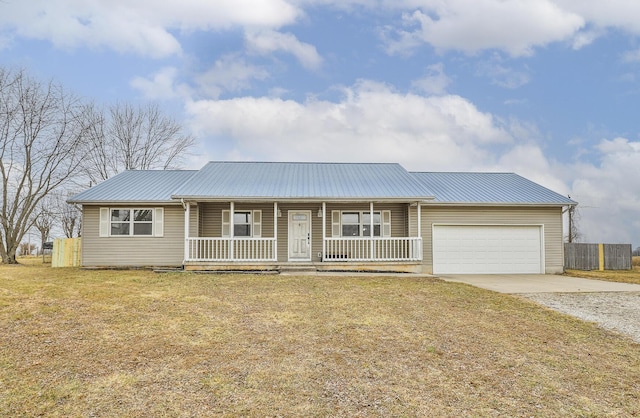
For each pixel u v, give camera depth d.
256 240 16.28
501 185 19.50
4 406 4.32
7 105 21.12
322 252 16.94
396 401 4.60
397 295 10.61
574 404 4.62
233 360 5.84
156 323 7.66
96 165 28.88
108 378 5.12
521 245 17.55
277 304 9.41
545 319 8.34
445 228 17.38
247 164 20.45
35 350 6.11
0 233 20.83
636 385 5.19
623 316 8.63
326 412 4.31
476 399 4.69
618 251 21.83
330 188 17.02
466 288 11.82
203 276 13.87
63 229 31.72
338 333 7.21
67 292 10.39
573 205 17.56
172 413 4.23
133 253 16.80
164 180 19.00
